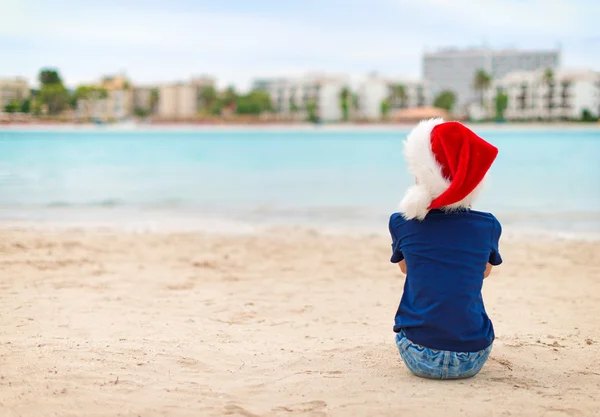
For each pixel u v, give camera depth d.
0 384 3.56
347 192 17.92
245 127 152.88
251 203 15.55
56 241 9.70
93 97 126.38
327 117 166.50
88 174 21.97
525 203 15.32
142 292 6.83
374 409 3.29
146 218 12.98
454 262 3.44
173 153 38.59
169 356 4.28
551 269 8.44
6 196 15.71
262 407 3.37
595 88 134.88
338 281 7.70
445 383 3.63
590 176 22.11
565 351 4.46
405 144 3.47
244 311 6.05
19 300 6.17
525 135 77.88
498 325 5.55
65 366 3.93
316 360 4.22
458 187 3.27
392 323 5.65
